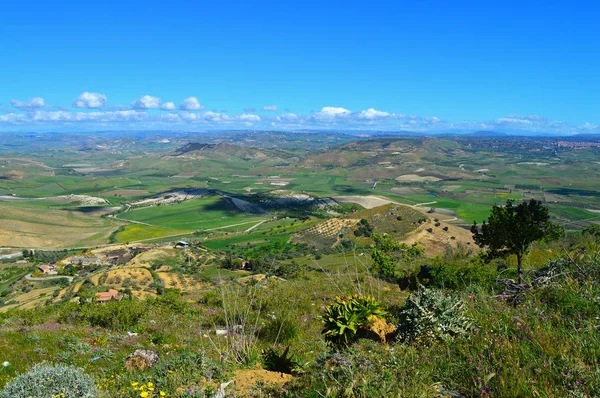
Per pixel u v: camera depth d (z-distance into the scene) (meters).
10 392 6.12
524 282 7.67
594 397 3.64
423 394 4.16
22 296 88.31
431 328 5.88
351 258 46.03
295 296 16.75
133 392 6.55
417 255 40.53
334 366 5.20
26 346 11.88
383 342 6.54
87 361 10.37
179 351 10.23
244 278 44.59
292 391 5.28
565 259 7.85
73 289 72.75
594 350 4.20
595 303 5.48
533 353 4.41
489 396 3.94
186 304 18.98
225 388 5.98
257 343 9.46
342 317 6.95
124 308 16.09
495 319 5.55
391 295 15.84
